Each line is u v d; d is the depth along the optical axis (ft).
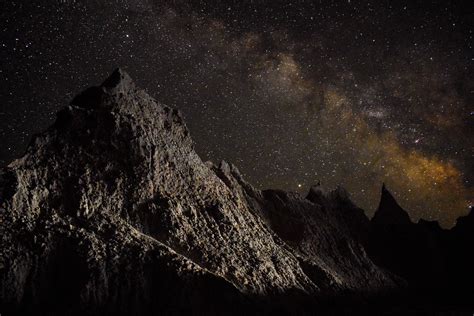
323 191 169.89
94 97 108.88
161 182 101.40
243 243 101.50
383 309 107.76
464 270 156.35
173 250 86.99
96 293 71.82
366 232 164.66
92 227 83.41
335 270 124.67
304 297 94.17
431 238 166.81
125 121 103.50
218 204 108.68
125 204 92.79
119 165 97.76
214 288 78.64
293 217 140.05
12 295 68.69
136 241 83.71
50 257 75.36
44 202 84.43
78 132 97.96
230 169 143.33
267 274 94.73
